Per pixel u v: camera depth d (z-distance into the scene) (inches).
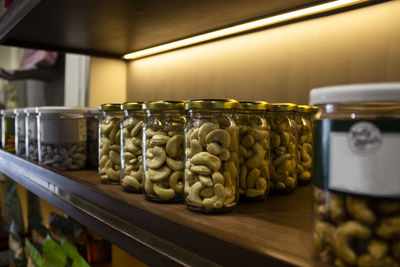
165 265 18.8
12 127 61.1
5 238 64.3
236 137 22.0
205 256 16.4
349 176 12.7
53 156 39.0
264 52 39.0
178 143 23.8
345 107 13.5
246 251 14.5
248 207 22.9
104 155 31.3
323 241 13.6
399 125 11.9
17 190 66.6
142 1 31.0
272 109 26.9
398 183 11.9
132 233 21.9
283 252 13.8
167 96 53.8
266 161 24.9
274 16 34.6
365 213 12.3
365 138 12.4
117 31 43.4
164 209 22.1
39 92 114.0
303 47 35.0
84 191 28.5
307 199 25.6
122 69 62.4
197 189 20.8
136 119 28.1
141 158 26.9
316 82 34.0
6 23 43.3
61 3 32.4
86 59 63.7
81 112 40.4
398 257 11.9
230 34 42.4
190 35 44.4
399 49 27.9
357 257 12.5
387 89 11.9
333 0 29.7
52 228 47.3
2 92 133.1
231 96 43.3
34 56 95.1
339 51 32.1
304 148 30.7
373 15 29.5
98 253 45.2
